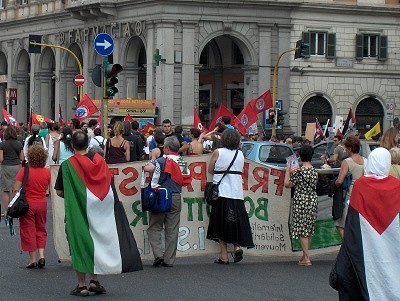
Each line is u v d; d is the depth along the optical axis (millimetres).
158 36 57094
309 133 45562
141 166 18141
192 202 18453
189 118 57375
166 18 56844
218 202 17938
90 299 14492
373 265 11289
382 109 63812
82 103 39969
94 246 14391
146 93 58375
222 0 57938
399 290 11242
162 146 19734
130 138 26125
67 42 66562
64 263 18141
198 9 57656
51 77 70938
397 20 63750
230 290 15422
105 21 61719
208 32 58188
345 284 11383
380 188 11406
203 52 64562
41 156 17172
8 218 18375
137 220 18172
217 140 22953
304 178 18141
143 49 61062
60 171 14672
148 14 57812
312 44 61594
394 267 11297
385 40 63531
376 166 11500
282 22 60375
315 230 18891
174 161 17609
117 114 54281
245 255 19359
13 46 73812
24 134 40719
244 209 18047
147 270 17484
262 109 42219
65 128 25938
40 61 70375
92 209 14430
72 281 16109
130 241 14664
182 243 18438
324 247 18969
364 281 11266
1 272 17031
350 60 62594
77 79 48219
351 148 18266
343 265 11391
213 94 64250
